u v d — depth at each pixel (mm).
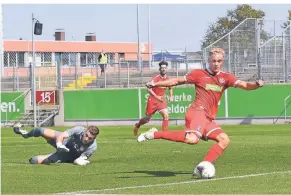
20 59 58938
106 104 37344
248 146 19109
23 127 36062
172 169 13906
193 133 12156
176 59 46750
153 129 12352
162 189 10836
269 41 40312
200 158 16156
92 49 68188
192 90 35875
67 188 11164
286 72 39562
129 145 20375
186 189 10797
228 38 40812
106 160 15766
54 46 64375
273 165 14297
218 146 12203
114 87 40719
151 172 13344
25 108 38969
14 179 12297
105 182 11852
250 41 41000
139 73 43531
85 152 14789
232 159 15555
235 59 40250
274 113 35938
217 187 10984
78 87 43969
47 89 39938
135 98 36875
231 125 34406
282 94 35906
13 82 41812
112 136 25781
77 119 37812
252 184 11305
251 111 35875
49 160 14906
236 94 35781
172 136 12211
